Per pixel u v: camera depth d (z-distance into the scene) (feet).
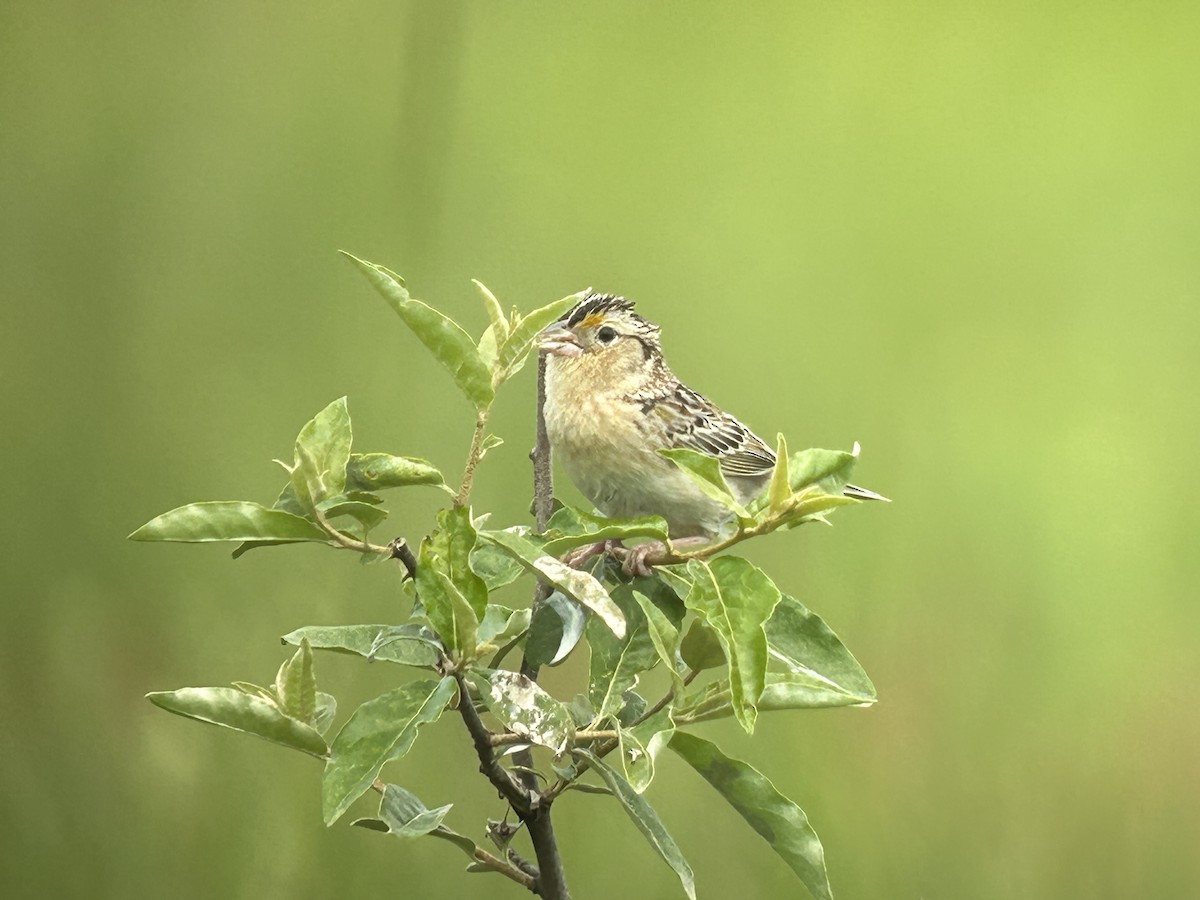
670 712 16.21
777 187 43.32
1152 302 44.21
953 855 33.09
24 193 35.35
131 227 35.45
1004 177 46.16
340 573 31.99
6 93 36.37
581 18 43.19
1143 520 39.27
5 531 32.22
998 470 39.58
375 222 36.32
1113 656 36.17
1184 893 33.06
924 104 46.80
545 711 16.06
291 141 36.11
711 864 31.83
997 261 44.62
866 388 39.96
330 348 34.94
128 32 36.55
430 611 15.39
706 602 15.21
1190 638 36.94
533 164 39.93
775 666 23.07
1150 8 48.47
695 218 41.52
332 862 30.81
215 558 32.32
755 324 40.29
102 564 32.22
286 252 35.63
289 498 16.01
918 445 39.32
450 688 15.58
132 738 31.37
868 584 36.17
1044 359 43.04
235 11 37.42
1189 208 45.85
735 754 33.50
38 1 36.76
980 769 34.06
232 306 35.09
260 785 31.19
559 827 31.53
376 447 33.35
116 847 30.48
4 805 30.66
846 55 46.78
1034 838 33.27
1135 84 47.55
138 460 33.37
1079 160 47.09
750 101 44.70
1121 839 33.73
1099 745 34.58
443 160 36.83
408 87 36.70
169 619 31.89
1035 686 35.19
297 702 16.01
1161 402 42.27
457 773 31.07
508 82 41.42
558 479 32.68
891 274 43.01
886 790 33.53
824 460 16.11
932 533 37.65
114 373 34.09
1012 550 37.83
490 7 41.83
